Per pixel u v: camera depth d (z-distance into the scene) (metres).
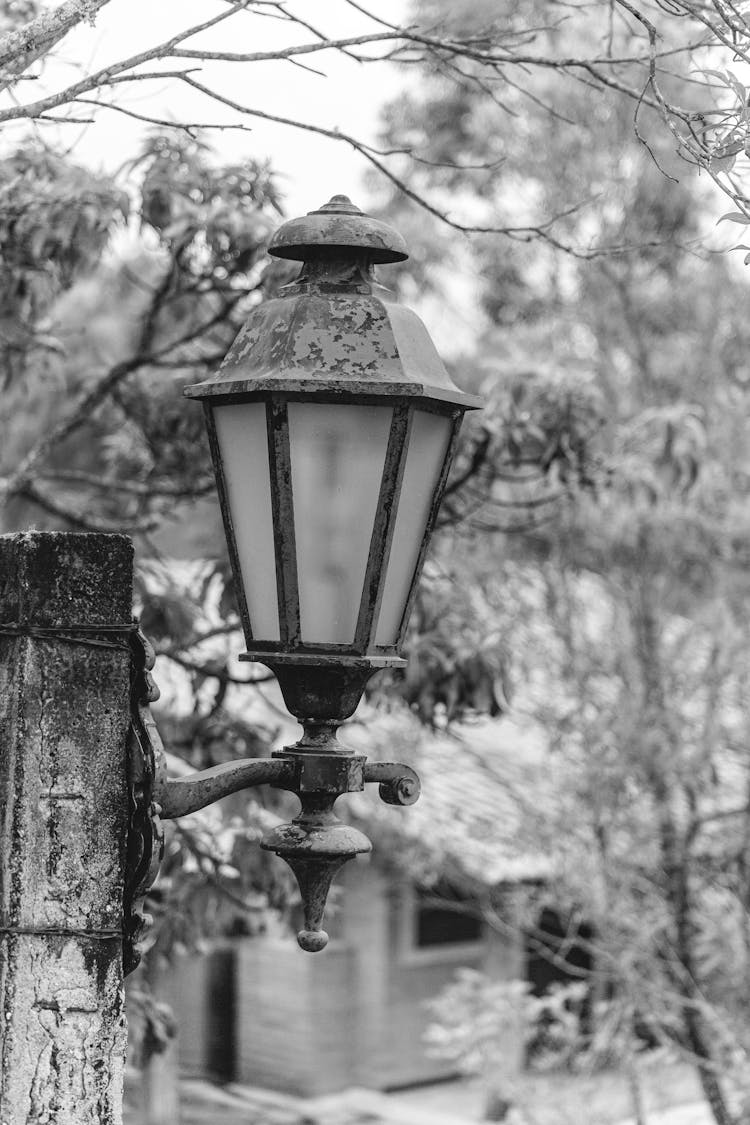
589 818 8.59
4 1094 2.09
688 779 8.48
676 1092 10.52
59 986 2.11
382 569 2.17
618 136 8.35
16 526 7.12
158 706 5.26
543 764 8.91
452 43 3.36
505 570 8.28
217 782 2.14
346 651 2.19
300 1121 12.54
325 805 2.25
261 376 2.17
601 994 9.40
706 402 8.74
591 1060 8.48
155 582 5.73
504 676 4.91
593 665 8.78
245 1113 12.64
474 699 4.89
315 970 13.30
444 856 9.43
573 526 8.05
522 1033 8.64
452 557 6.62
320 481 2.17
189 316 5.91
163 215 4.77
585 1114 8.39
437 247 10.12
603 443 6.09
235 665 9.25
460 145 10.12
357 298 2.23
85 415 5.50
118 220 4.87
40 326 5.74
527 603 8.70
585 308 9.11
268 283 4.77
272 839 2.23
